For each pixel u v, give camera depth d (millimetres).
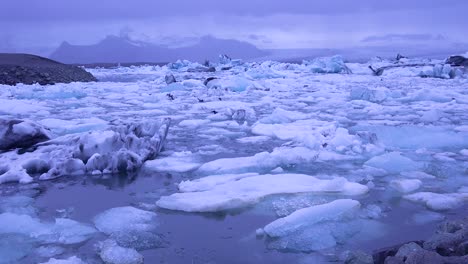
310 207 4352
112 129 6914
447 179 5746
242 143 8078
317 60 39156
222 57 49250
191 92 19500
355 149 7203
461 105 13805
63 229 4094
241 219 4395
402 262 3119
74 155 6230
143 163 6422
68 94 17078
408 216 4465
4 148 6582
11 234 3980
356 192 5062
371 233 4051
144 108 13914
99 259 3551
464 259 2969
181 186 5316
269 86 21797
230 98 17078
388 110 12852
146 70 47938
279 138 8461
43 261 3521
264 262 3527
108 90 20812
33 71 23219
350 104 14609
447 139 7992
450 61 33688
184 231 4117
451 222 3896
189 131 9375
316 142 7309
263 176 5469
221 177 5609
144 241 3869
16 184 5590
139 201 4965
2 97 16344
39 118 11203
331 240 3887
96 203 4914
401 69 33500
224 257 3609
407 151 7383
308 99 16375
